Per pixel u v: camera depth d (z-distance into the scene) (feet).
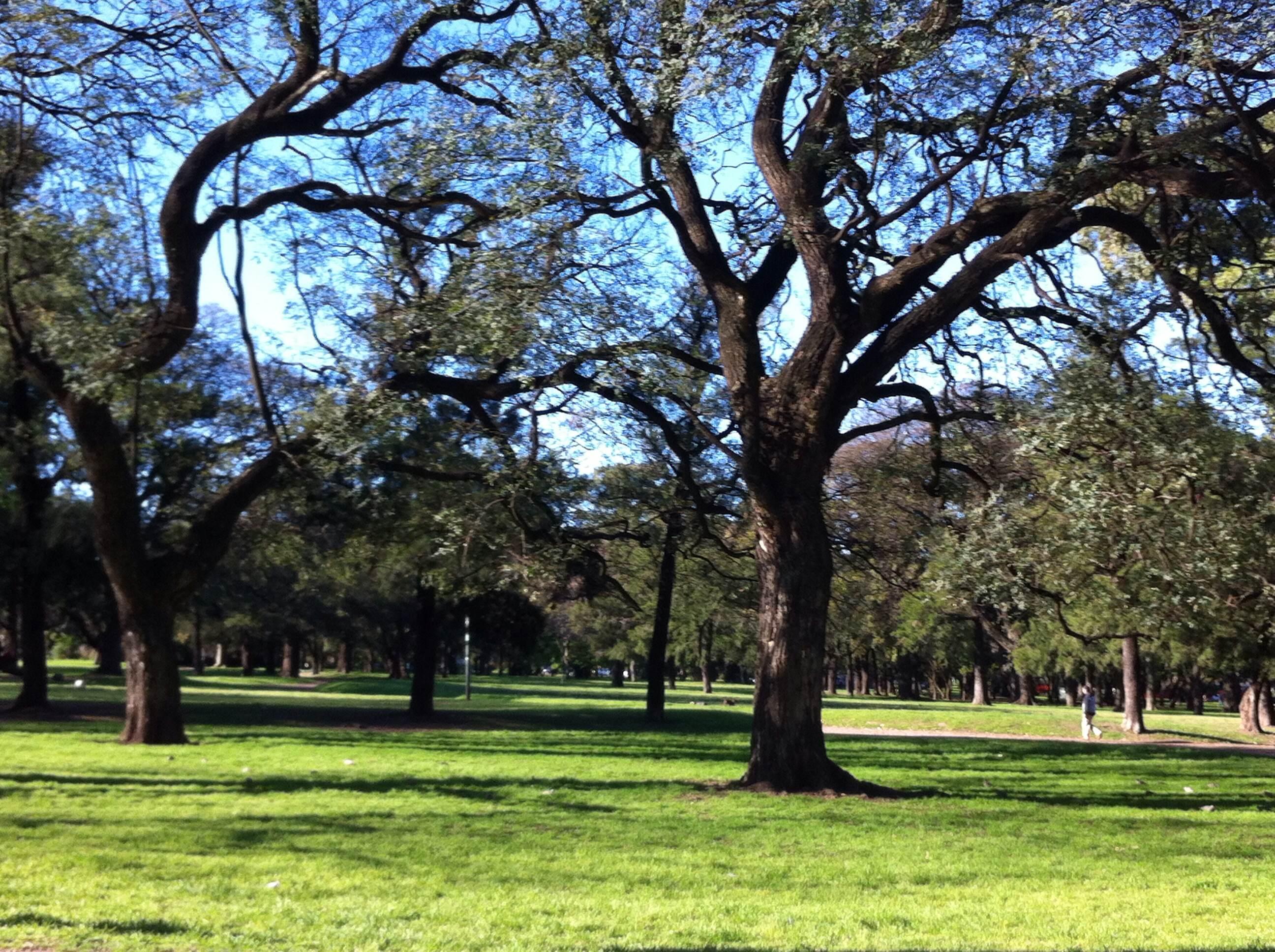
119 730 80.89
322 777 51.78
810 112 51.24
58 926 23.47
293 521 87.25
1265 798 56.34
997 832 41.60
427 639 113.50
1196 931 26.37
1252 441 49.11
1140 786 61.41
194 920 24.64
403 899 27.71
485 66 57.00
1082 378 46.83
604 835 38.14
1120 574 48.29
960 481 61.05
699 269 51.98
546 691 209.26
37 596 100.99
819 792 49.11
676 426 62.08
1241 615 52.34
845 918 27.22
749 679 404.16
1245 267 51.60
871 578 97.40
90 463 63.67
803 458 49.60
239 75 60.39
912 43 43.70
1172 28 43.19
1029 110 45.98
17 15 56.44
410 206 59.57
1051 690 300.81
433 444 69.15
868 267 49.80
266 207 61.62
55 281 61.16
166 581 67.15
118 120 62.03
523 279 51.31
